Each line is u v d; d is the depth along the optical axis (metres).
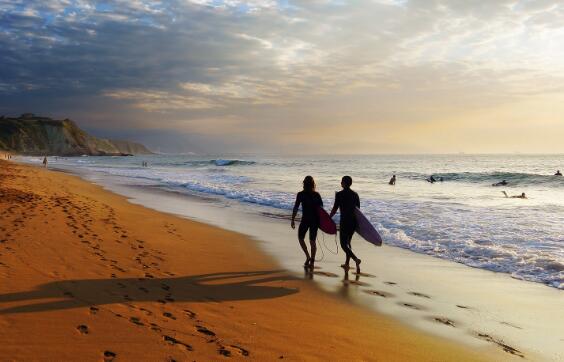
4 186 17.44
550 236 10.83
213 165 73.75
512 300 6.25
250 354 3.97
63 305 4.82
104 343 3.92
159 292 5.70
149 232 10.19
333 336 4.64
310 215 7.97
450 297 6.34
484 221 13.16
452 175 39.31
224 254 8.62
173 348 3.93
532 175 34.59
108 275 6.21
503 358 4.36
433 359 4.23
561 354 4.50
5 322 4.23
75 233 8.87
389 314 5.54
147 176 38.16
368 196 22.03
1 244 7.24
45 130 198.62
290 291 6.36
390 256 9.02
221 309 5.26
